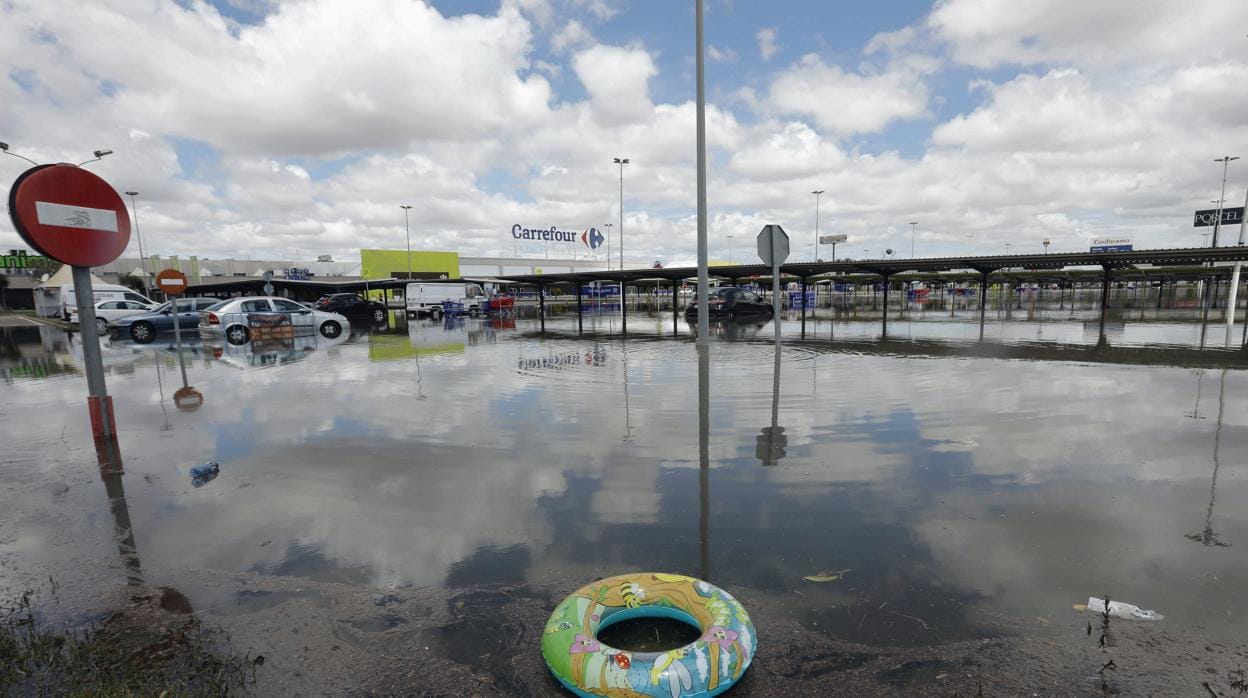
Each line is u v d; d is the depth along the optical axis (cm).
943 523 358
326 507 401
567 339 1705
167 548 341
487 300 3462
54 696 217
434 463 497
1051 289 6762
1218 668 223
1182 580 288
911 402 717
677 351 1347
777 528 354
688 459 496
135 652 244
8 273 6256
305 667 234
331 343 1659
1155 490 409
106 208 565
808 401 730
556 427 616
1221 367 965
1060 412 652
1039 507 380
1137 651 234
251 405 748
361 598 284
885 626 254
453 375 995
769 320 2423
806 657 234
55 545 346
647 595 250
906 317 2497
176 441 575
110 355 1398
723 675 210
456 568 312
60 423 669
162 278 1059
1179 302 3544
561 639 224
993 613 262
